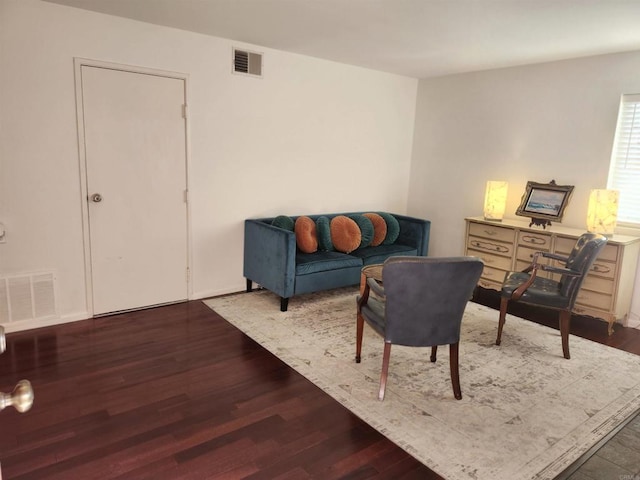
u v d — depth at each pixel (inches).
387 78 201.8
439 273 90.9
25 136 122.7
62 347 120.5
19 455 78.5
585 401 103.0
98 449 80.9
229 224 165.8
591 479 77.9
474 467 79.9
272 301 162.7
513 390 106.7
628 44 138.5
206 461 78.9
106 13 129.3
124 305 146.9
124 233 143.1
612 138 153.3
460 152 199.5
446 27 128.6
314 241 166.2
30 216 126.5
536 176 174.9
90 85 130.6
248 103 162.2
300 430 88.7
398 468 79.0
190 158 152.3
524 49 149.6
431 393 103.9
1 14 115.3
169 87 144.3
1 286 125.0
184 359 116.3
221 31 144.1
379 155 207.5
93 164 134.3
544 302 124.4
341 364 116.5
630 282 147.7
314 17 125.3
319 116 182.7
